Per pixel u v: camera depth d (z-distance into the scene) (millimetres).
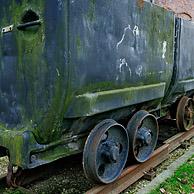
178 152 2527
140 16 1821
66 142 1519
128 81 1762
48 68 1340
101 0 1493
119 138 1743
